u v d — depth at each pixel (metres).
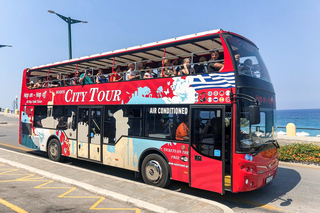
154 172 7.14
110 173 9.20
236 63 6.01
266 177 6.34
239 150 5.72
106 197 6.09
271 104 7.04
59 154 10.30
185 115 6.66
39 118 11.38
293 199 6.50
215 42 6.89
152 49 7.71
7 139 17.50
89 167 10.10
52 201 5.80
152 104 7.37
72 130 9.77
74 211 5.26
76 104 9.66
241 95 5.83
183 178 6.62
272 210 5.81
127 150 7.90
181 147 6.66
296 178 8.34
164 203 5.57
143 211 5.30
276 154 7.02
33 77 12.41
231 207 5.99
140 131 7.62
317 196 6.71
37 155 12.31
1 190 6.45
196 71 6.88
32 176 7.86
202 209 5.26
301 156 10.25
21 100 12.50
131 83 7.94
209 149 6.15
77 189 6.71
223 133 5.92
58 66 10.78
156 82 7.33
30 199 5.89
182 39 7.08
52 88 10.84
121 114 8.13
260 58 7.38
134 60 9.06
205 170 6.20
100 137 8.69
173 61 8.33
